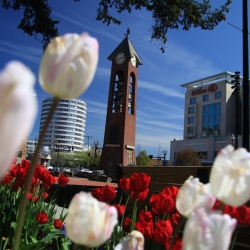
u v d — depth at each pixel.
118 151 29.95
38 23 7.26
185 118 74.25
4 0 7.09
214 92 69.00
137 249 0.78
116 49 32.41
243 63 6.71
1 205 2.99
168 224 1.43
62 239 2.45
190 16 7.20
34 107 0.37
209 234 0.53
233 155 0.65
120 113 30.80
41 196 3.40
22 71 0.37
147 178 1.88
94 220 0.55
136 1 7.23
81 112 99.75
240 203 0.62
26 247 2.18
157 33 7.48
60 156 77.25
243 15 6.92
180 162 50.16
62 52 0.56
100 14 7.62
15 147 0.37
